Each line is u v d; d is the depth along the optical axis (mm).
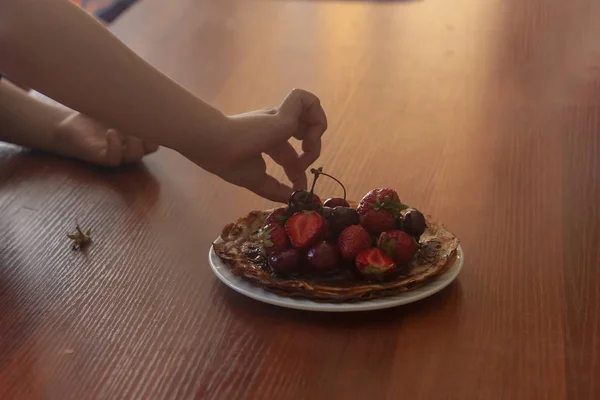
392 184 1189
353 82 1539
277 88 1523
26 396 831
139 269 1021
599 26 1761
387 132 1349
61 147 1331
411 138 1327
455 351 864
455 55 1642
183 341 893
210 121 996
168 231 1104
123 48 967
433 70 1581
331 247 910
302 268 927
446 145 1301
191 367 856
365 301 896
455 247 961
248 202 1170
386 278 910
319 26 1841
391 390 818
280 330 901
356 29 1811
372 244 925
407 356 859
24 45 935
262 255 955
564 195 1146
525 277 974
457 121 1379
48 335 911
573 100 1435
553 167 1221
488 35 1744
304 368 849
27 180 1266
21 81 970
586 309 918
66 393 832
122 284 993
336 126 1375
